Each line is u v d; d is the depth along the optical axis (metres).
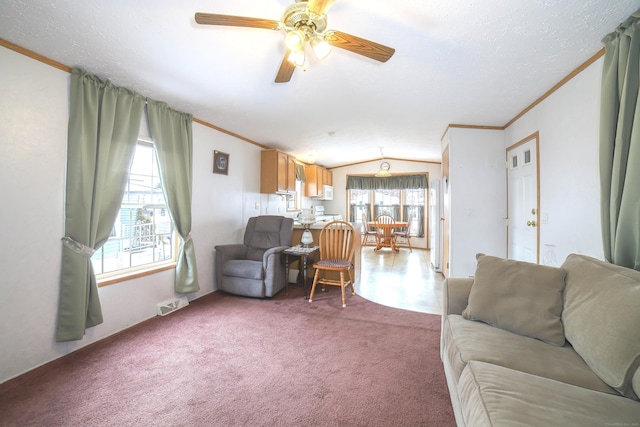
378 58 1.59
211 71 2.19
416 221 7.72
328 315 2.84
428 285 3.95
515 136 3.26
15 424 1.40
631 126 1.52
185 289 3.04
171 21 1.60
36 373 1.82
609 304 1.16
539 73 2.21
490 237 3.57
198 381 1.75
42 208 1.93
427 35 1.75
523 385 1.00
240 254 3.70
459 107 2.98
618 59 1.59
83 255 2.09
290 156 5.27
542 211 2.63
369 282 4.12
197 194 3.34
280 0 1.47
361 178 8.04
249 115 3.26
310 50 1.97
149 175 2.90
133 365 1.92
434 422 1.42
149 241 2.90
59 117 2.01
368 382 1.75
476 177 3.59
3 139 1.74
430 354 2.08
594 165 1.95
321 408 1.52
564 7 1.48
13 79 1.78
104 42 1.79
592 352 1.14
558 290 1.48
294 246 3.95
